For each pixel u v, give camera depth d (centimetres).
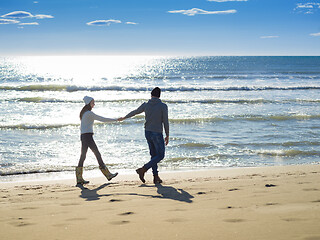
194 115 1838
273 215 320
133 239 265
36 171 793
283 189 464
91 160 927
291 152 1016
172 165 876
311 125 1525
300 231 264
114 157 966
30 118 1719
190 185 548
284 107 2195
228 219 313
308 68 8625
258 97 2753
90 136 631
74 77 5791
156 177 606
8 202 445
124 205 404
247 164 886
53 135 1312
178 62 16262
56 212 376
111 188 556
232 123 1576
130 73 7469
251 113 1920
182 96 2800
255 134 1317
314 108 2139
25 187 583
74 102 2422
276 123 1580
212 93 3067
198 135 1298
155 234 275
